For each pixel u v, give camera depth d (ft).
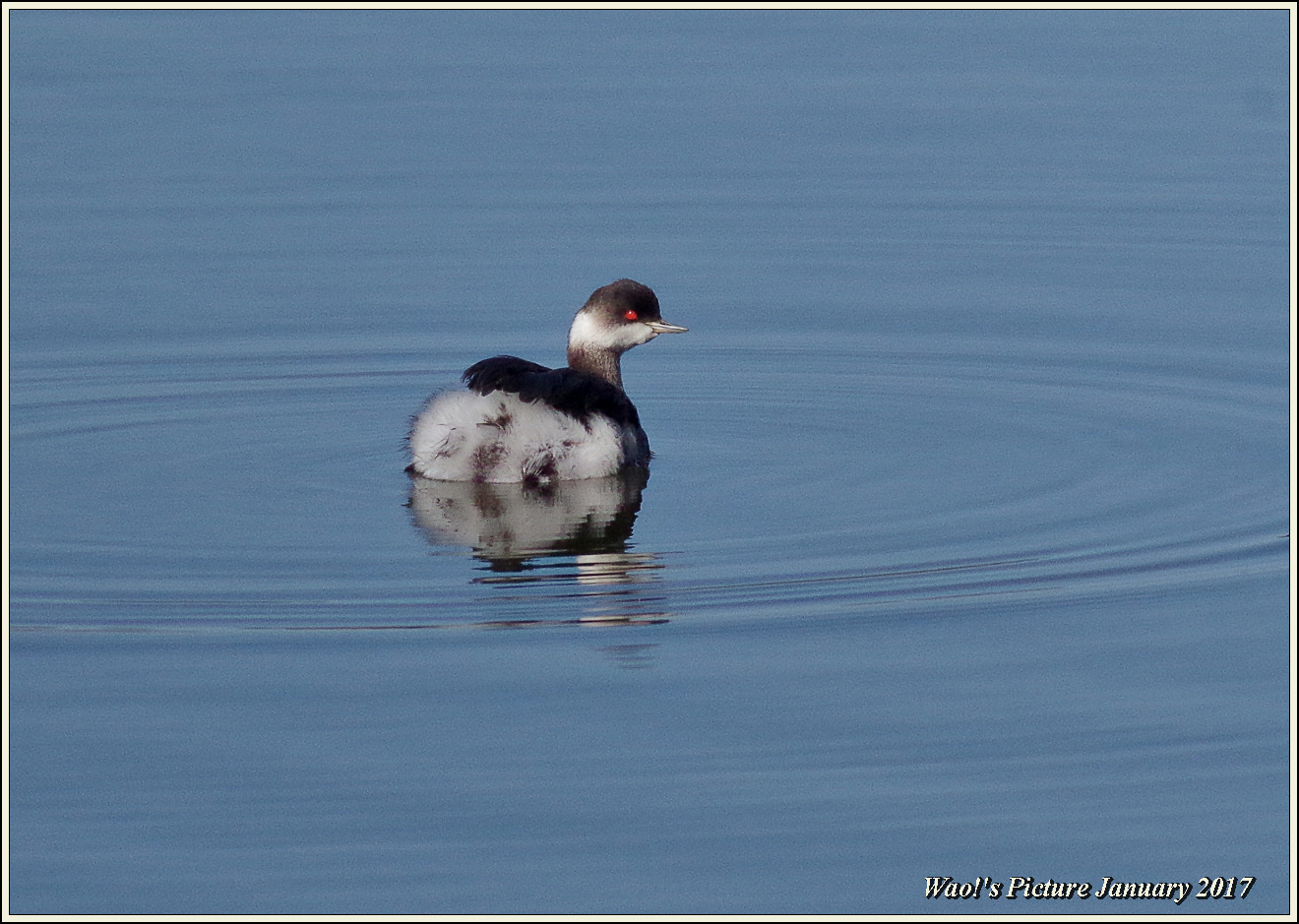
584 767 38.73
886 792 37.99
